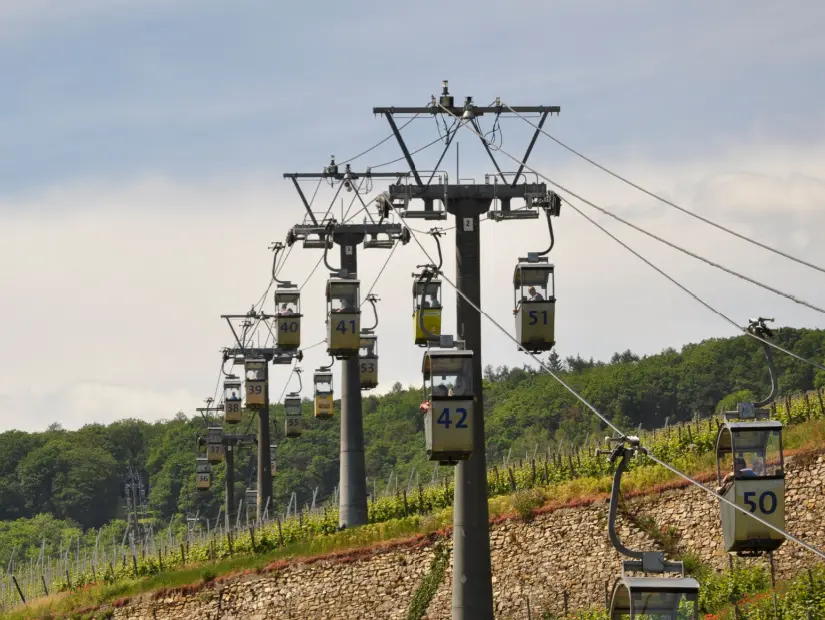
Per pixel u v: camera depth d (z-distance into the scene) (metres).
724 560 151.50
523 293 117.56
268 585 180.88
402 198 119.50
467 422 102.38
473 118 120.69
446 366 103.06
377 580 173.88
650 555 88.12
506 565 164.00
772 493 105.69
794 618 125.56
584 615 147.00
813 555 146.75
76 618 192.12
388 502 194.62
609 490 163.50
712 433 170.38
